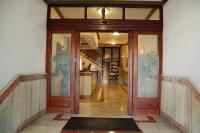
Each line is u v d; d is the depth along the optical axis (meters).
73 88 5.54
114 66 17.84
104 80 17.69
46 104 5.47
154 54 5.53
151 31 5.48
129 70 5.53
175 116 4.27
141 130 4.03
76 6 5.52
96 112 5.64
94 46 12.30
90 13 5.54
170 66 4.82
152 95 5.52
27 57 4.38
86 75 9.04
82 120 4.73
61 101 5.54
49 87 5.52
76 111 5.50
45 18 5.44
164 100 5.06
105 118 4.96
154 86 5.52
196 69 3.54
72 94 5.53
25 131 3.85
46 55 5.53
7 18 3.70
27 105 4.12
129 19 5.50
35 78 4.59
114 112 5.66
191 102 3.46
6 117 3.14
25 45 4.28
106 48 18.05
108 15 5.54
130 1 5.35
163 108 5.14
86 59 13.34
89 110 5.90
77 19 5.50
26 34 4.32
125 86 14.11
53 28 5.52
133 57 5.52
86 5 5.49
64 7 5.56
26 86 4.06
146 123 4.56
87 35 8.45
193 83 3.42
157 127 4.24
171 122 4.51
